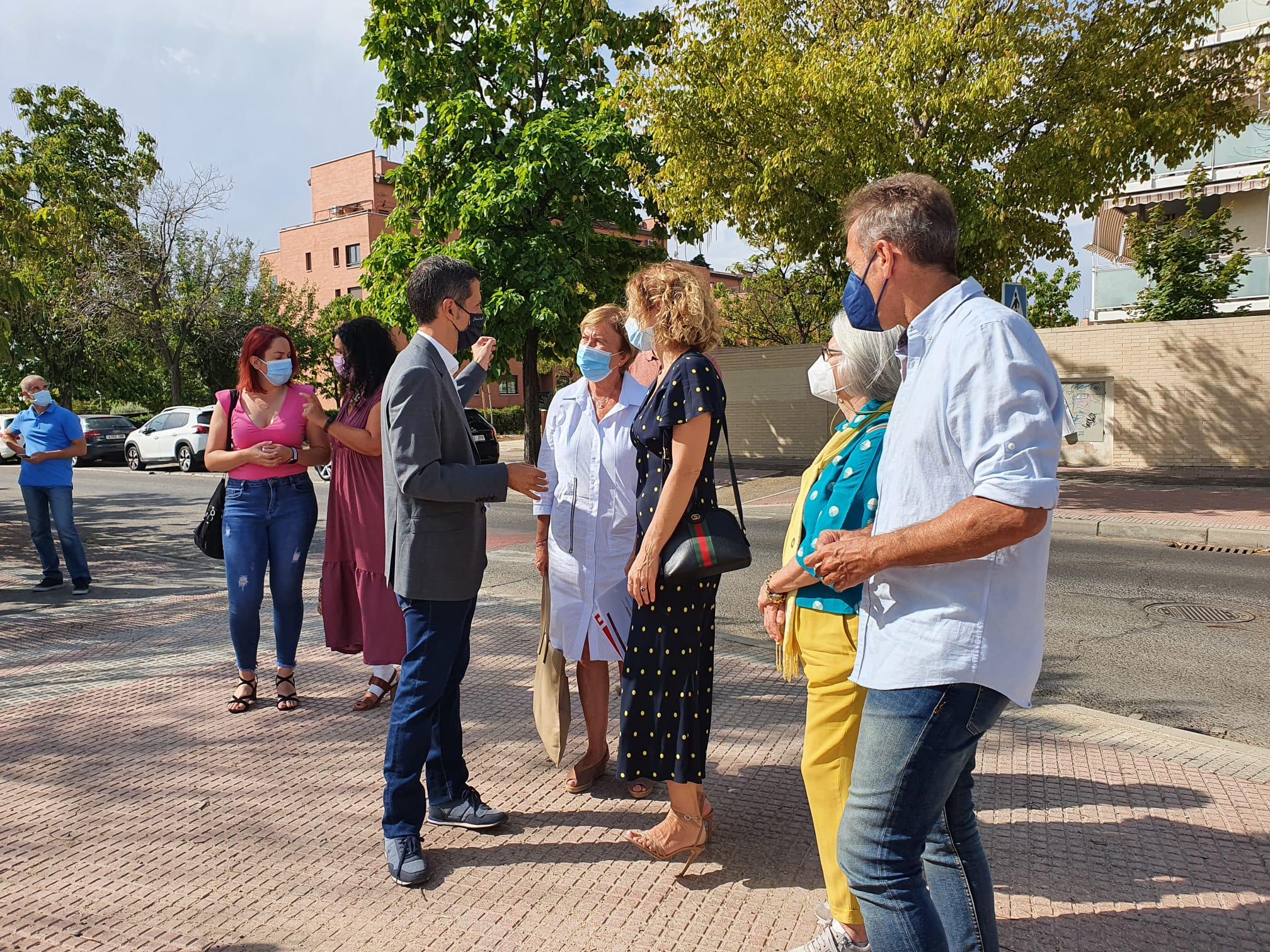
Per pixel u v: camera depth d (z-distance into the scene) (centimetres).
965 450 169
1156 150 1301
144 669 502
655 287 283
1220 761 357
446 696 315
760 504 1384
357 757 377
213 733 404
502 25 1861
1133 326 1681
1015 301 924
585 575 338
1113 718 408
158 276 2914
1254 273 2200
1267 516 1074
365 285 1977
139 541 1056
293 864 290
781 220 1412
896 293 187
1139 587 752
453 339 304
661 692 280
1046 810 314
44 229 1644
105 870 286
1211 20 1312
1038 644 180
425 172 1884
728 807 327
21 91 3075
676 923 255
